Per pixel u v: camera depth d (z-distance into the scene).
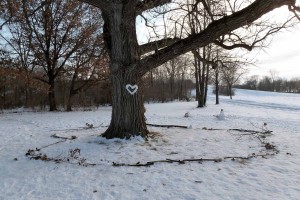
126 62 10.19
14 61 25.17
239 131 12.72
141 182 6.32
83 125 15.86
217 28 9.21
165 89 56.34
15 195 5.70
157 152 8.71
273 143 10.22
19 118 20.38
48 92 26.80
